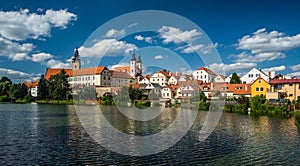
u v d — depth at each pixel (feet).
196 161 67.56
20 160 66.95
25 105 320.29
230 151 77.00
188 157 70.85
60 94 394.73
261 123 137.18
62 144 84.17
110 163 65.31
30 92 515.91
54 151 75.51
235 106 220.84
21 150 76.28
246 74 378.32
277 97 254.88
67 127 120.67
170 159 69.10
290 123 137.08
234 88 313.73
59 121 144.46
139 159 68.64
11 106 295.07
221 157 71.10
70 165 63.41
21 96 451.94
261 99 228.63
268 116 176.14
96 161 66.74
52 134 101.81
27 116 172.86
